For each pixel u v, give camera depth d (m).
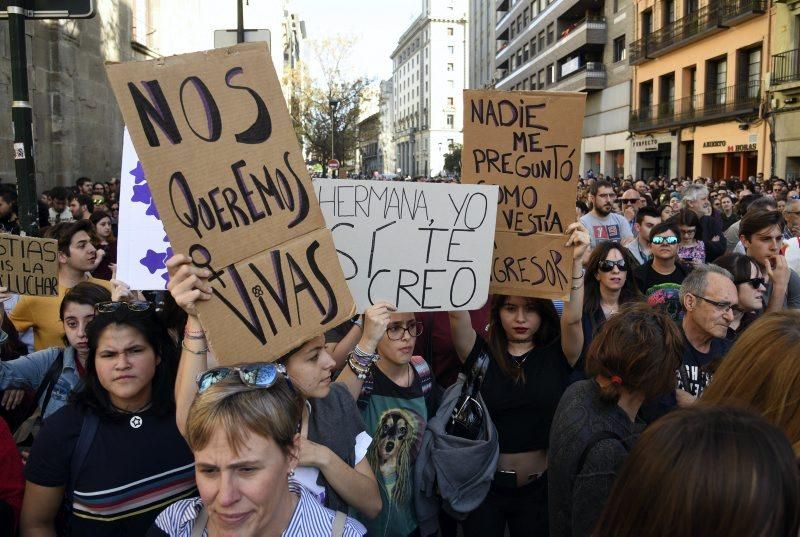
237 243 2.07
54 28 14.16
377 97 44.97
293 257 2.12
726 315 3.06
